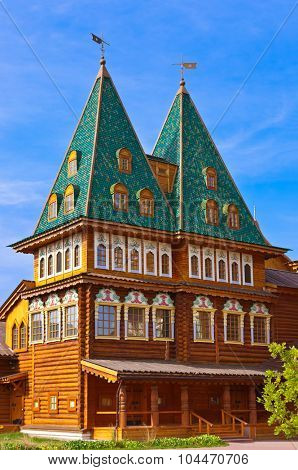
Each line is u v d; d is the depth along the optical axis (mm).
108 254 43656
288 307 53469
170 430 39188
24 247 48344
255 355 49156
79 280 41562
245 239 50750
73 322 42500
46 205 48094
